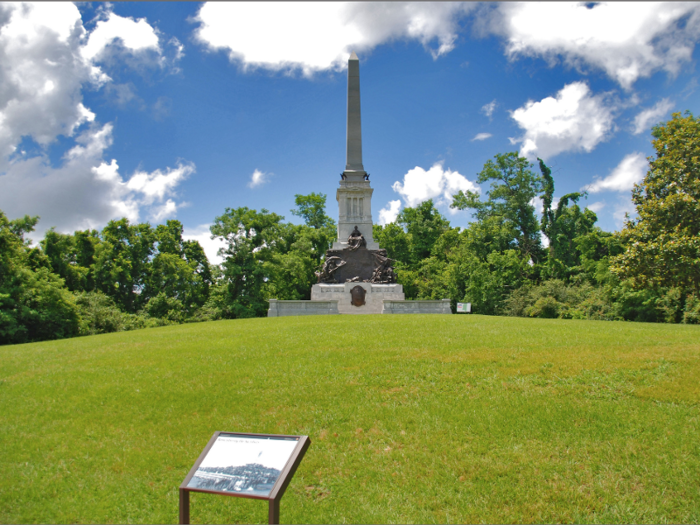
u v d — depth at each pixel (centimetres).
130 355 1895
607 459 977
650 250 2131
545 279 6694
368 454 1024
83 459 1022
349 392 1353
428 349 1791
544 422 1120
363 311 4641
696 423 1086
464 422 1137
